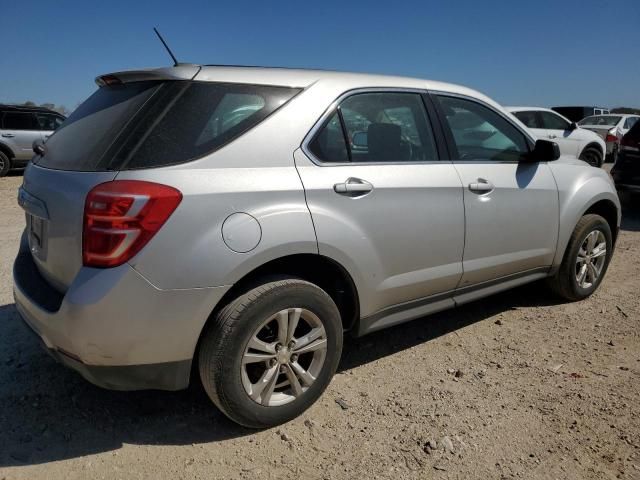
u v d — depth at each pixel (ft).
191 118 8.45
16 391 10.20
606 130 57.62
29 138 45.09
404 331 13.30
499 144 12.80
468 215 11.55
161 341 7.98
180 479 7.97
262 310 8.55
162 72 8.78
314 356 9.50
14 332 12.66
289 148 9.11
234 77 9.07
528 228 13.00
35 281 9.09
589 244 14.89
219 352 8.32
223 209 8.18
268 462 8.36
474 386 10.60
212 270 8.02
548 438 8.96
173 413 9.64
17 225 24.94
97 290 7.55
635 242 22.54
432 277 11.12
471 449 8.66
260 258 8.42
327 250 9.22
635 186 27.53
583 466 8.30
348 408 9.80
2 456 8.38
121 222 7.55
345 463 8.34
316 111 9.57
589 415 9.59
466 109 12.35
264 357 8.80
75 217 7.87
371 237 9.91
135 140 8.08
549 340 12.77
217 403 8.60
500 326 13.58
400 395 10.27
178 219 7.84
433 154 11.37
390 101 10.88
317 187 9.17
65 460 8.35
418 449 8.66
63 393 10.19
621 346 12.43
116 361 7.89
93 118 9.21
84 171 8.20
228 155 8.51
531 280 13.87
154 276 7.74
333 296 10.48
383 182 10.09
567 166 14.37
